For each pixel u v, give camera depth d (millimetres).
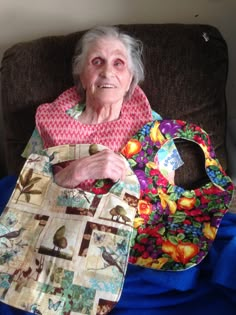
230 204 1146
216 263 902
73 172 1028
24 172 1077
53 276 905
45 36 1404
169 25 1229
